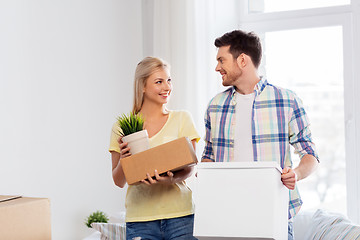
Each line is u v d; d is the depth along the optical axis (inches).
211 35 166.1
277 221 73.8
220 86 166.4
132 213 92.7
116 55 167.8
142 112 97.0
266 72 167.9
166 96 95.5
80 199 150.1
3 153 124.5
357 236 105.5
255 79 91.6
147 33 180.1
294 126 89.1
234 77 91.2
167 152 83.4
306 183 163.5
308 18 162.9
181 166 82.7
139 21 179.6
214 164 75.1
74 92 149.0
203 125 164.7
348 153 158.2
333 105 161.0
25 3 132.6
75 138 148.8
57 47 143.2
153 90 94.6
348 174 158.4
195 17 165.8
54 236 140.4
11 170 126.6
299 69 164.4
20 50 130.6
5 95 125.7
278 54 166.7
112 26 166.1
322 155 161.9
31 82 133.8
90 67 155.8
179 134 94.9
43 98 137.6
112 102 165.3
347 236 107.3
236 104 92.3
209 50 165.5
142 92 96.2
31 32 134.4
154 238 92.0
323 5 162.6
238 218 72.9
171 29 167.8
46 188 137.6
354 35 158.2
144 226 92.1
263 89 91.0
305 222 128.1
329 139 161.3
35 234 65.4
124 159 85.4
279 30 166.6
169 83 96.0
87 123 153.8
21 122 130.3
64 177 144.3
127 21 173.3
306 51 163.8
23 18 132.0
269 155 89.0
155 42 170.9
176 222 91.3
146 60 96.2
